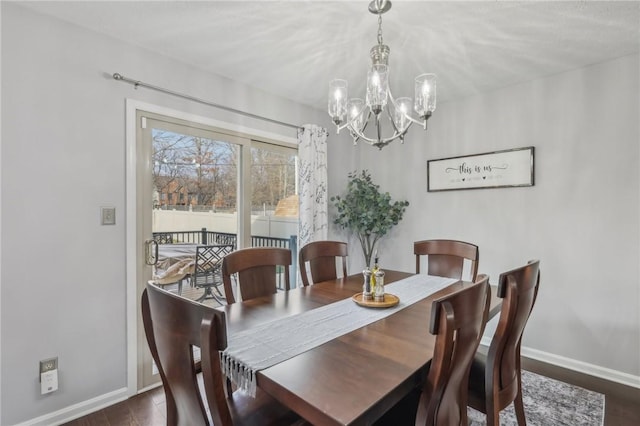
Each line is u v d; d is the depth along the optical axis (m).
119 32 2.00
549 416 1.90
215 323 0.80
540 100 2.66
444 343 0.88
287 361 1.04
